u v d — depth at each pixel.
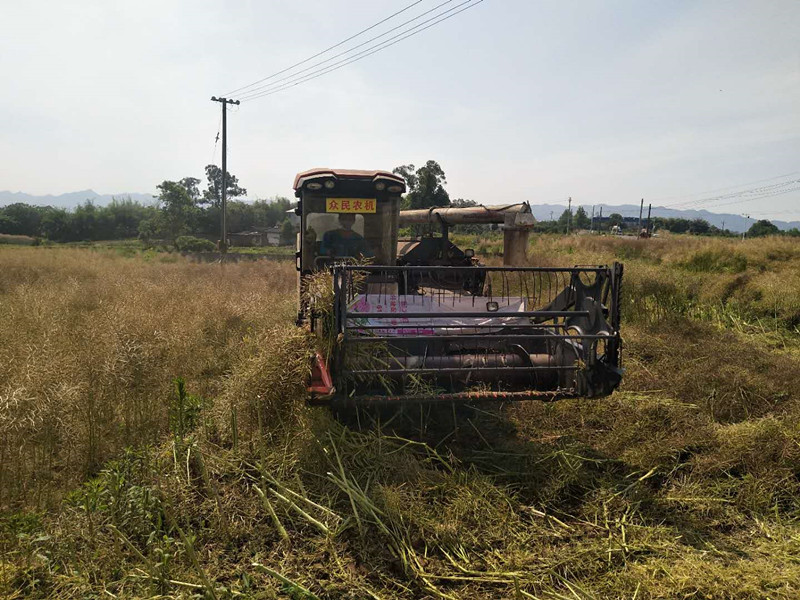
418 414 5.09
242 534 3.40
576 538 3.46
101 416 4.63
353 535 3.42
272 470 4.03
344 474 3.85
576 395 4.58
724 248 17.75
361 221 6.22
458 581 3.06
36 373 4.03
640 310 9.70
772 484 3.95
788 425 4.66
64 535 3.26
